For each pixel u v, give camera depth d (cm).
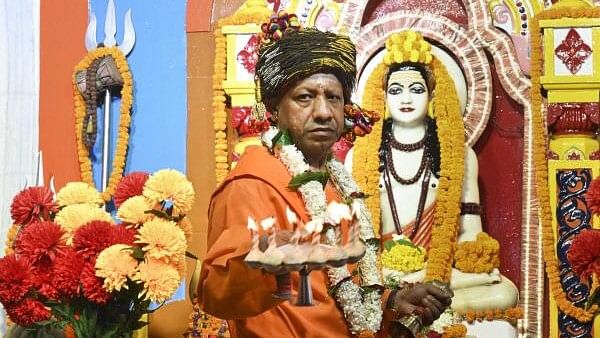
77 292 271
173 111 368
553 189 344
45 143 374
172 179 289
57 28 379
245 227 217
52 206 299
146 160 366
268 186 230
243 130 357
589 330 335
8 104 374
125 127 365
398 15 360
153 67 371
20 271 268
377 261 251
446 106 349
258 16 360
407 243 337
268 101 248
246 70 358
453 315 297
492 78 358
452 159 346
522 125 355
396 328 244
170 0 374
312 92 242
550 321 339
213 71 366
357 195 254
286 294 206
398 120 351
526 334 340
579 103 344
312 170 244
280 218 228
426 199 347
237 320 233
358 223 202
